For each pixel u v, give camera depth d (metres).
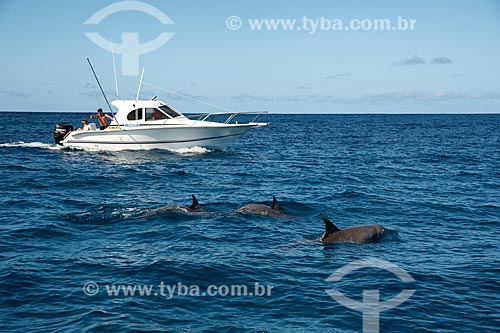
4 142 38.66
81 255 10.12
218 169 23.69
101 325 7.03
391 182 20.56
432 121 124.81
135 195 17.03
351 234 11.42
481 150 37.28
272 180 20.62
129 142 27.41
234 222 12.93
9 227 12.19
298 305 7.82
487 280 8.92
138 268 9.34
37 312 7.45
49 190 17.72
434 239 11.73
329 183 20.00
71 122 81.00
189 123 27.45
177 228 12.25
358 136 54.94
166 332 6.87
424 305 7.86
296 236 11.79
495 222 13.55
